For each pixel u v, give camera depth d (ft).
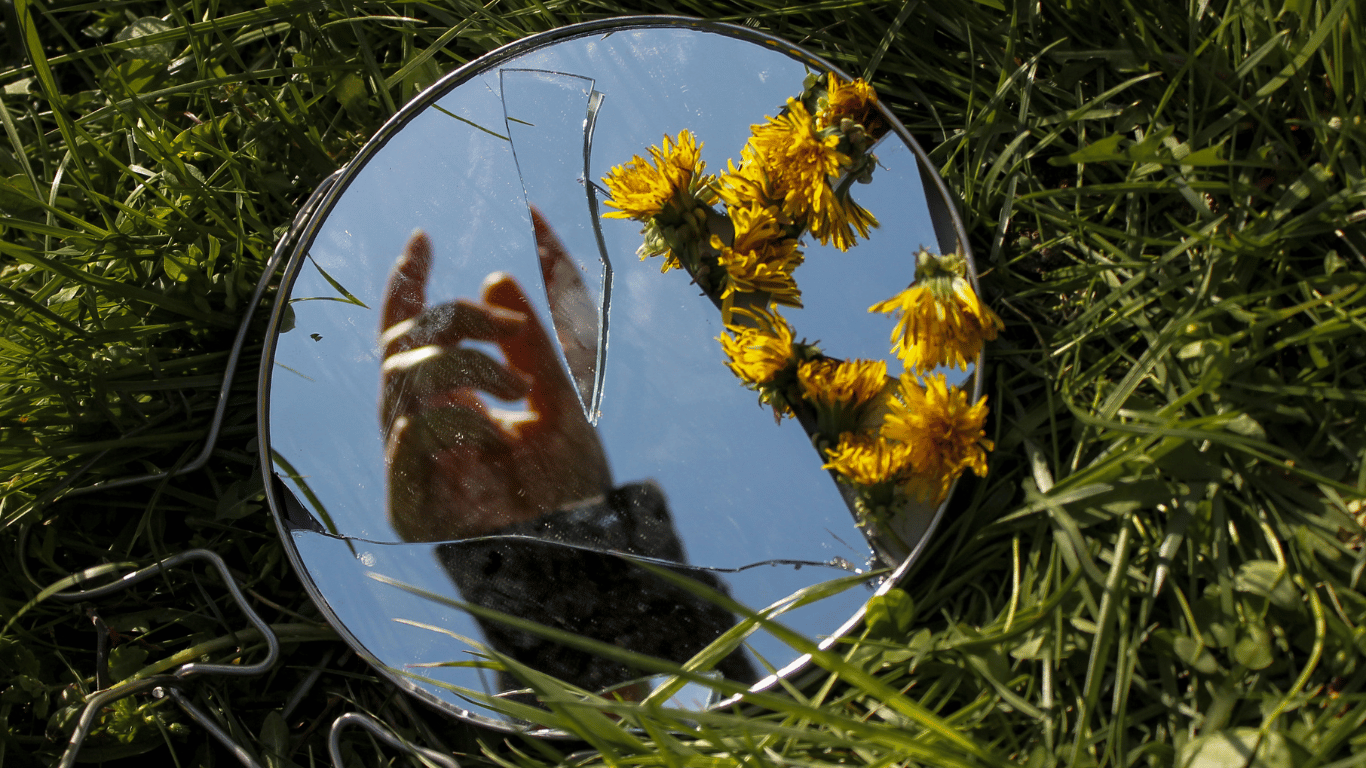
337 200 1.07
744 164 1.03
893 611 0.99
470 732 1.06
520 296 1.07
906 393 0.99
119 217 1.17
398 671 1.04
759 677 1.01
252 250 1.14
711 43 1.07
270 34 1.22
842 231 1.03
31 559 1.12
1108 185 1.04
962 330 0.99
